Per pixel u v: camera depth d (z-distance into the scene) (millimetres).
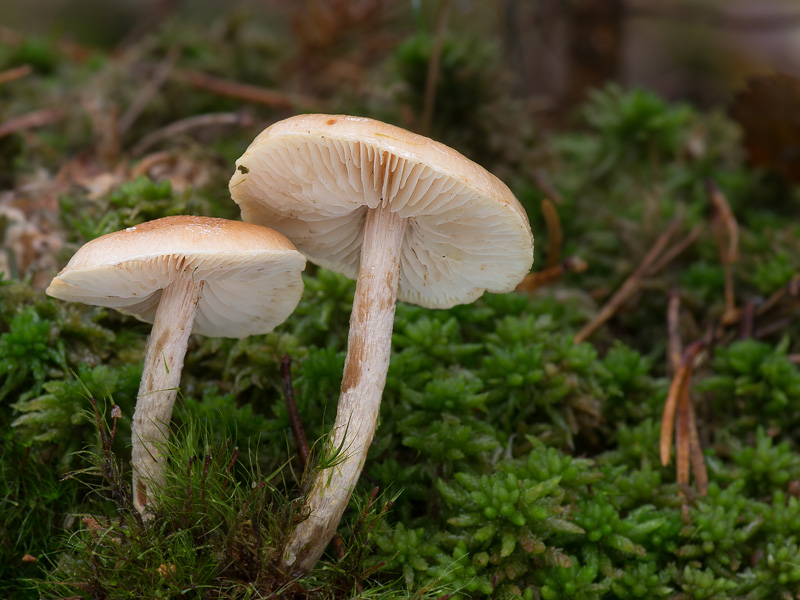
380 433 231
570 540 217
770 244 312
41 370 227
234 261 194
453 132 345
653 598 213
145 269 194
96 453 212
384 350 207
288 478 217
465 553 208
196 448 205
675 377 249
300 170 194
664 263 300
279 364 241
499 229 201
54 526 214
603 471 231
